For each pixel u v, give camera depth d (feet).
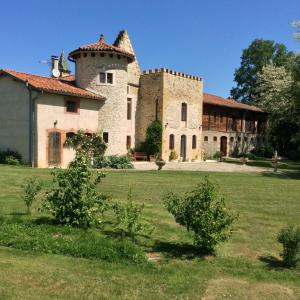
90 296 19.04
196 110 127.65
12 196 41.04
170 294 19.69
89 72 101.14
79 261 23.54
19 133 86.63
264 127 172.86
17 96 86.74
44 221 30.48
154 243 26.99
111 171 78.23
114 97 102.12
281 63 201.36
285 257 23.90
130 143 115.24
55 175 30.17
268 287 20.88
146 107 116.47
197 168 95.35
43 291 19.26
